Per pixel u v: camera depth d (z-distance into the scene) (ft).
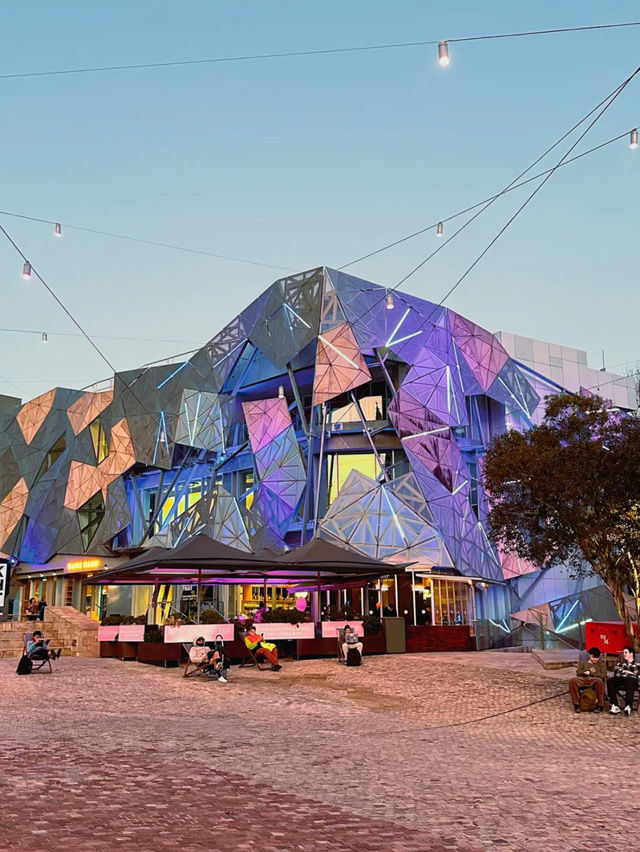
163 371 158.30
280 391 137.59
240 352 141.38
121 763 30.76
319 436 134.41
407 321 131.23
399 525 116.88
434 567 115.85
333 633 85.35
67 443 175.42
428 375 129.90
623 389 176.24
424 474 122.01
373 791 27.84
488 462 71.00
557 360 168.25
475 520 130.82
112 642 87.40
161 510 155.84
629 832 23.22
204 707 53.21
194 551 78.64
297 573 93.81
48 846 18.66
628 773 33.81
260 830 21.30
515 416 147.95
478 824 23.52
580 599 134.72
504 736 45.14
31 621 99.81
